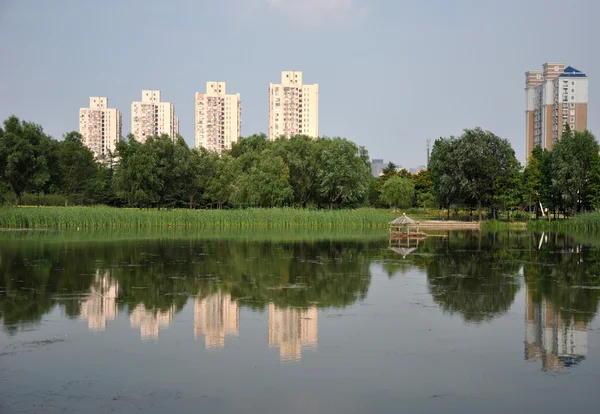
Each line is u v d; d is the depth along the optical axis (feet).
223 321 63.67
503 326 62.08
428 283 90.27
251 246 151.23
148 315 66.28
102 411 38.81
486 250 145.18
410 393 42.50
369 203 424.46
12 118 303.07
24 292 80.23
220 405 40.04
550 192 270.26
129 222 231.09
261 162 292.40
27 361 49.19
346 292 82.02
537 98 604.08
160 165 316.60
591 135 265.75
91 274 97.55
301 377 45.65
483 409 39.78
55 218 221.87
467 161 272.10
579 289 84.84
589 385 44.27
